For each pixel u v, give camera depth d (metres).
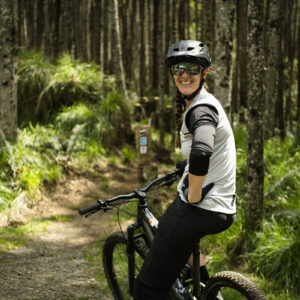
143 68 12.40
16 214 4.93
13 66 5.69
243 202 4.56
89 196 6.21
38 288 3.16
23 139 6.28
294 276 3.22
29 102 8.20
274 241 3.49
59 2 10.55
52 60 9.45
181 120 2.05
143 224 2.37
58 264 3.72
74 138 7.45
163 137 9.58
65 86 8.48
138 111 10.68
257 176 3.68
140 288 2.04
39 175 5.78
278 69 7.41
